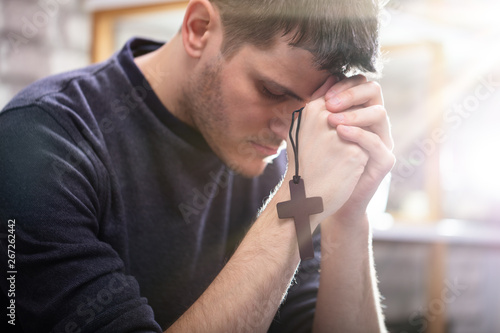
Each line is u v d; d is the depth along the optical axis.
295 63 0.89
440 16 2.63
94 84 1.04
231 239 1.22
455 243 2.93
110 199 0.98
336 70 0.90
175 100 1.06
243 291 0.86
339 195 0.90
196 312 0.85
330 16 0.86
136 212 1.05
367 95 0.92
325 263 1.09
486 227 3.20
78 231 0.86
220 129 1.00
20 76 2.53
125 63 1.08
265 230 0.90
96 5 2.80
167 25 2.95
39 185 0.86
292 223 0.90
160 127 1.05
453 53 3.01
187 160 1.08
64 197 0.86
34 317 0.83
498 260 3.01
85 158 0.93
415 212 2.92
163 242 1.08
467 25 2.74
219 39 0.96
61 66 2.72
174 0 2.64
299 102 0.94
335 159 0.90
